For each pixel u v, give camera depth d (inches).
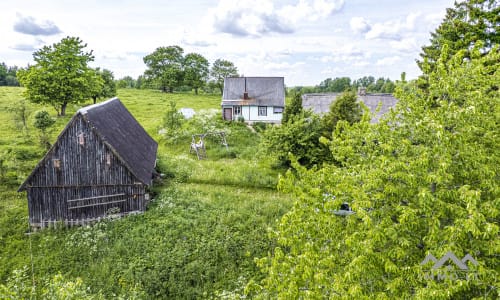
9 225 744.3
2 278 594.6
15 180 946.1
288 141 1011.9
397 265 309.0
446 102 329.1
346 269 326.0
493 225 248.5
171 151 1321.4
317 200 373.4
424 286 288.0
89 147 749.3
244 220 741.9
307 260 331.0
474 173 303.6
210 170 1055.0
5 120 1578.5
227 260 623.2
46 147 1159.6
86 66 1788.9
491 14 847.1
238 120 1728.6
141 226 712.4
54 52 1673.2
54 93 1659.7
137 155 882.1
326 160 982.4
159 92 3216.0
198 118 1646.2
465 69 343.0
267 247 653.9
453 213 296.0
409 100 389.7
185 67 3344.0
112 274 591.5
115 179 762.8
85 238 685.3
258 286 365.7
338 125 453.4
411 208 305.7
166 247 646.5
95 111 832.9
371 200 335.9
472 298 282.2
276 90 1886.1
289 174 397.7
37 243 689.0
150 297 548.4
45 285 564.7
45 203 753.6
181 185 957.8
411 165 305.3
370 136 392.5
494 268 280.7
